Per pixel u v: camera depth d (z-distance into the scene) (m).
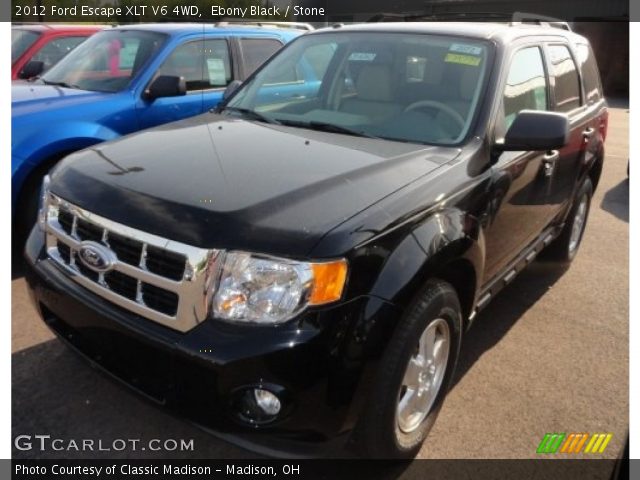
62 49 7.11
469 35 3.20
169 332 1.99
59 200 2.39
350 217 2.04
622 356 3.44
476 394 2.98
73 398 2.68
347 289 1.93
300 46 3.72
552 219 3.98
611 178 8.43
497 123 2.89
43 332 3.21
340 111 3.21
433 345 2.45
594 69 4.78
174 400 2.00
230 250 1.92
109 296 2.15
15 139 3.82
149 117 4.70
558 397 2.99
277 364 1.85
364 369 1.96
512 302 4.11
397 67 3.19
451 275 2.51
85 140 4.15
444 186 2.41
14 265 3.94
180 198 2.10
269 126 3.06
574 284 4.50
